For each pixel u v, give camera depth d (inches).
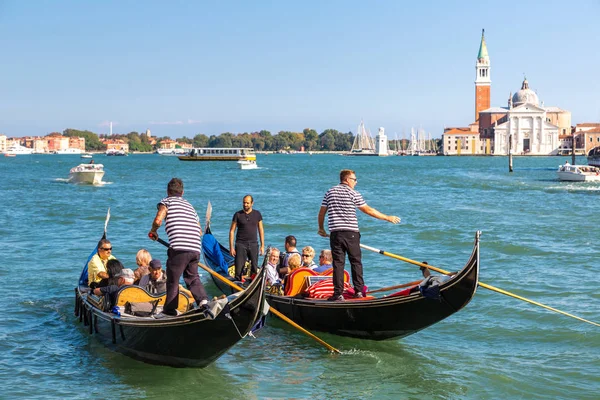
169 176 2987.2
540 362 366.9
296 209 1289.4
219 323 328.2
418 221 1069.1
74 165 4571.9
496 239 836.6
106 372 354.3
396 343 405.4
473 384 338.0
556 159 6663.4
